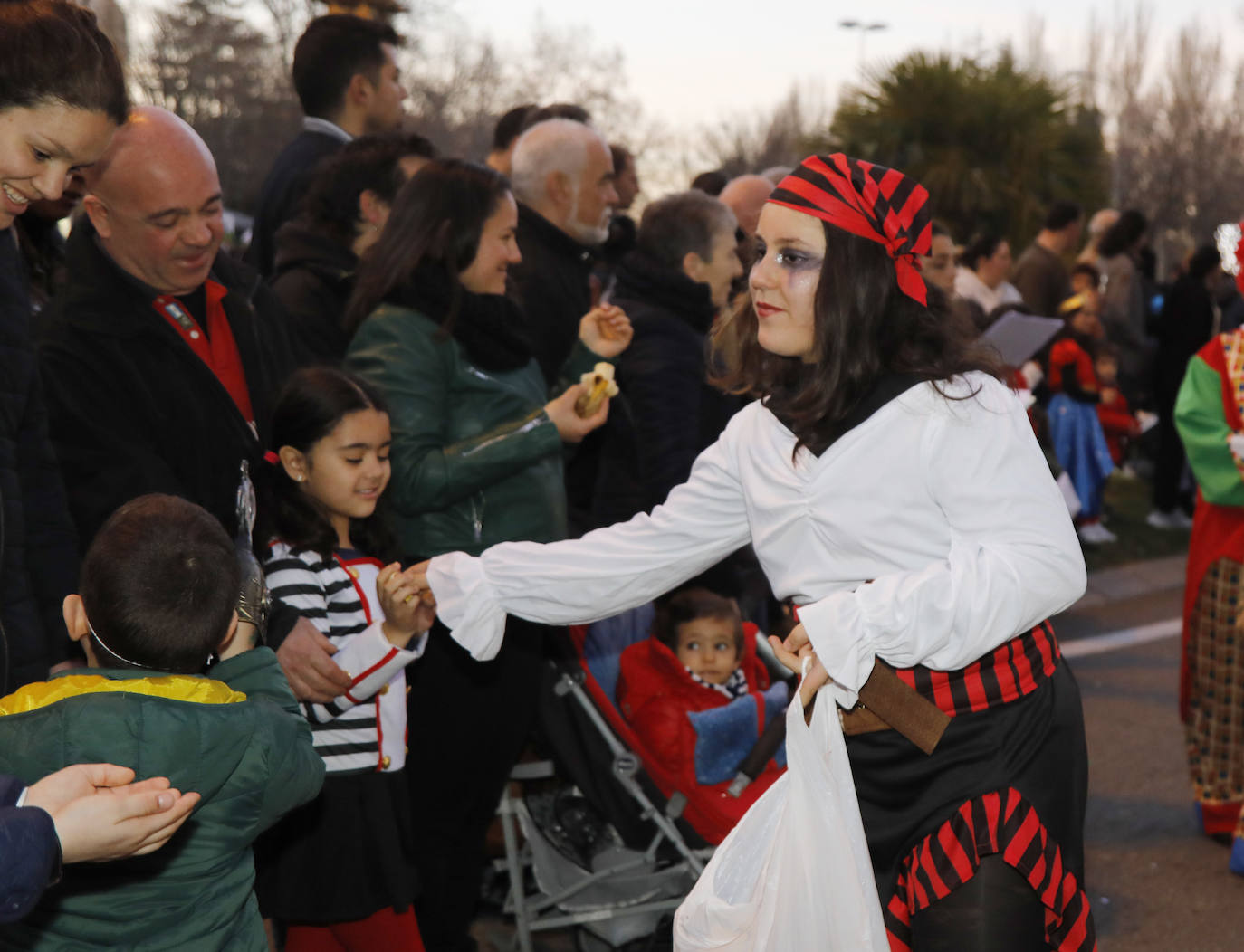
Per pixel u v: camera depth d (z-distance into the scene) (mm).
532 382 3229
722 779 3184
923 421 2029
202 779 1874
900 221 2027
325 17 4609
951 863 2027
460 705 3023
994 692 2049
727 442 2309
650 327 3766
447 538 3029
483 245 3039
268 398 2904
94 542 1974
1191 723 4289
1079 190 14727
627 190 5707
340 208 3590
